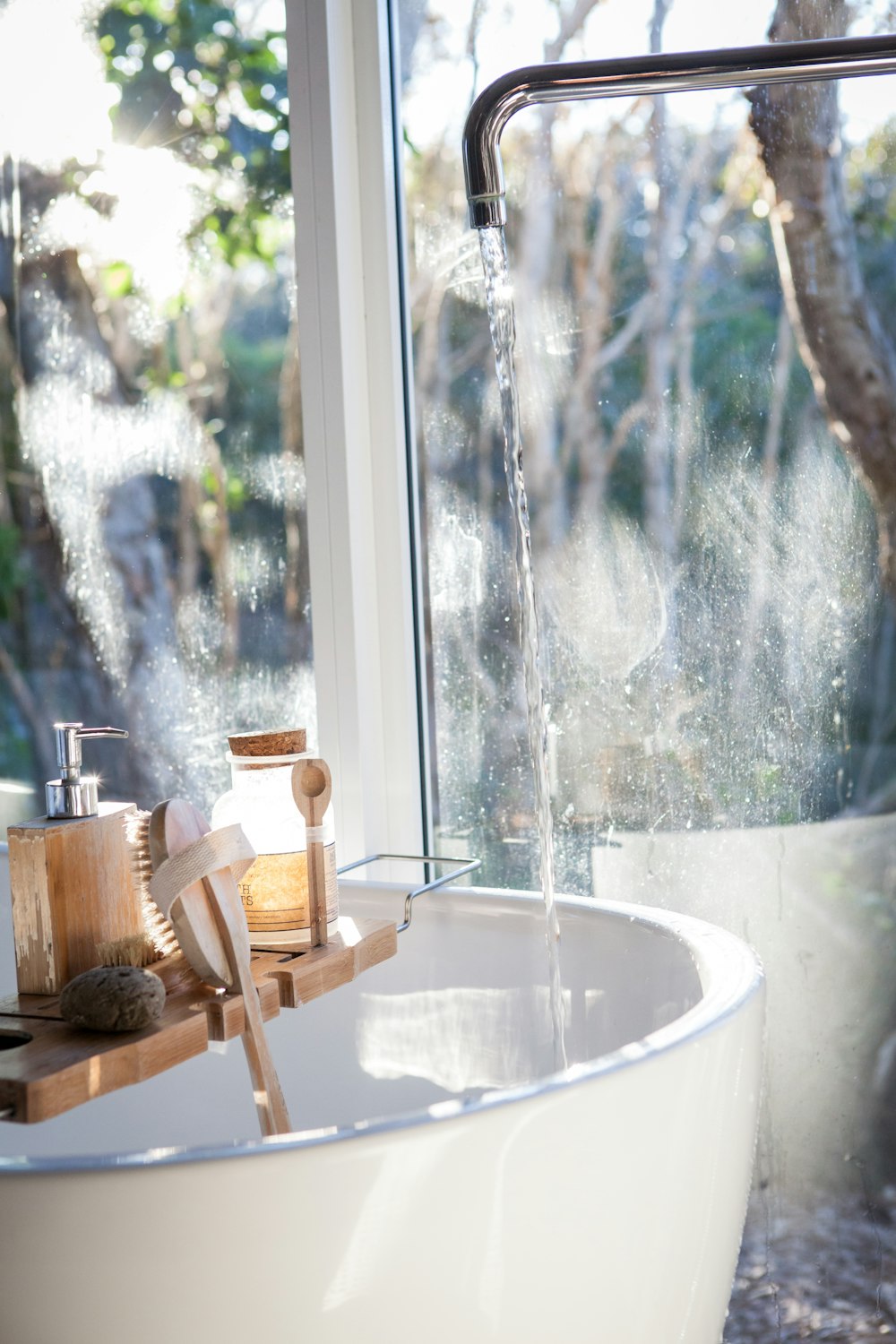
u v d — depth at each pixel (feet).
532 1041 3.73
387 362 4.86
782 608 4.59
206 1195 2.09
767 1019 4.70
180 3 5.10
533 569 4.83
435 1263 2.20
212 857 2.77
